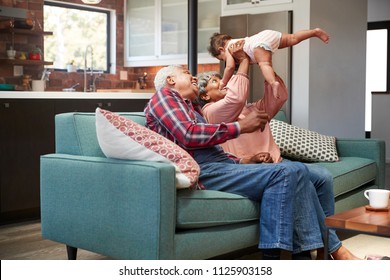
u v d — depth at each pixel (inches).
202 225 101.3
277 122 160.4
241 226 109.2
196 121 109.9
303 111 218.5
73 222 111.3
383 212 99.6
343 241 142.3
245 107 135.4
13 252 131.9
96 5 316.8
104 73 323.9
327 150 156.0
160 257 94.9
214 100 129.7
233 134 106.3
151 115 110.1
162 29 305.7
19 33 278.4
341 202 142.4
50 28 305.6
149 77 330.3
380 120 341.4
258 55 128.6
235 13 238.1
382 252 131.1
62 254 130.0
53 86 298.8
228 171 109.3
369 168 157.4
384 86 434.6
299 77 219.0
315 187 118.6
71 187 111.2
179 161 100.3
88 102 187.3
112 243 102.9
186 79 114.4
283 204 103.5
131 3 323.6
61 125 118.9
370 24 429.7
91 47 298.7
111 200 102.4
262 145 134.3
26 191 173.3
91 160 106.8
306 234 106.7
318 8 221.5
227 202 104.9
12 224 168.1
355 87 248.8
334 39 232.2
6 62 267.6
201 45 283.6
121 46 328.8
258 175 105.9
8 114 168.2
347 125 243.4
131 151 101.0
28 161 173.5
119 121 103.1
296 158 156.6
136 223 97.7
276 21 220.8
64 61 312.5
